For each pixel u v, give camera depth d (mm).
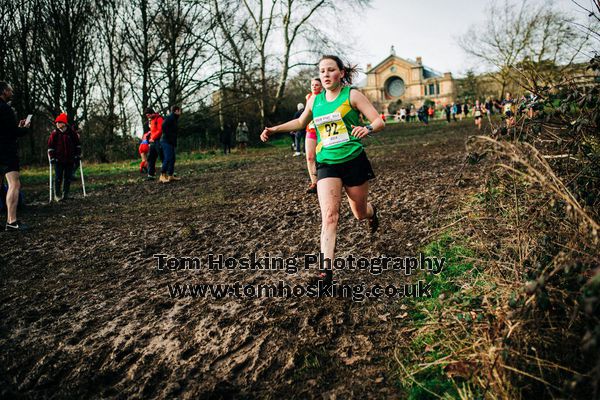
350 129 3406
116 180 12570
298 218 6047
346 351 2637
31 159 22906
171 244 5109
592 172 2879
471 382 2186
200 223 6105
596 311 2018
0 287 3891
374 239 4730
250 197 8000
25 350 2814
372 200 6672
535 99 3082
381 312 3107
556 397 1950
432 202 6000
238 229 5672
